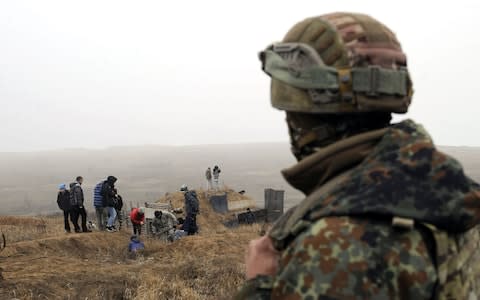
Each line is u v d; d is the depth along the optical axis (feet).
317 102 4.03
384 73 3.89
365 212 3.34
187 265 33.04
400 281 3.25
